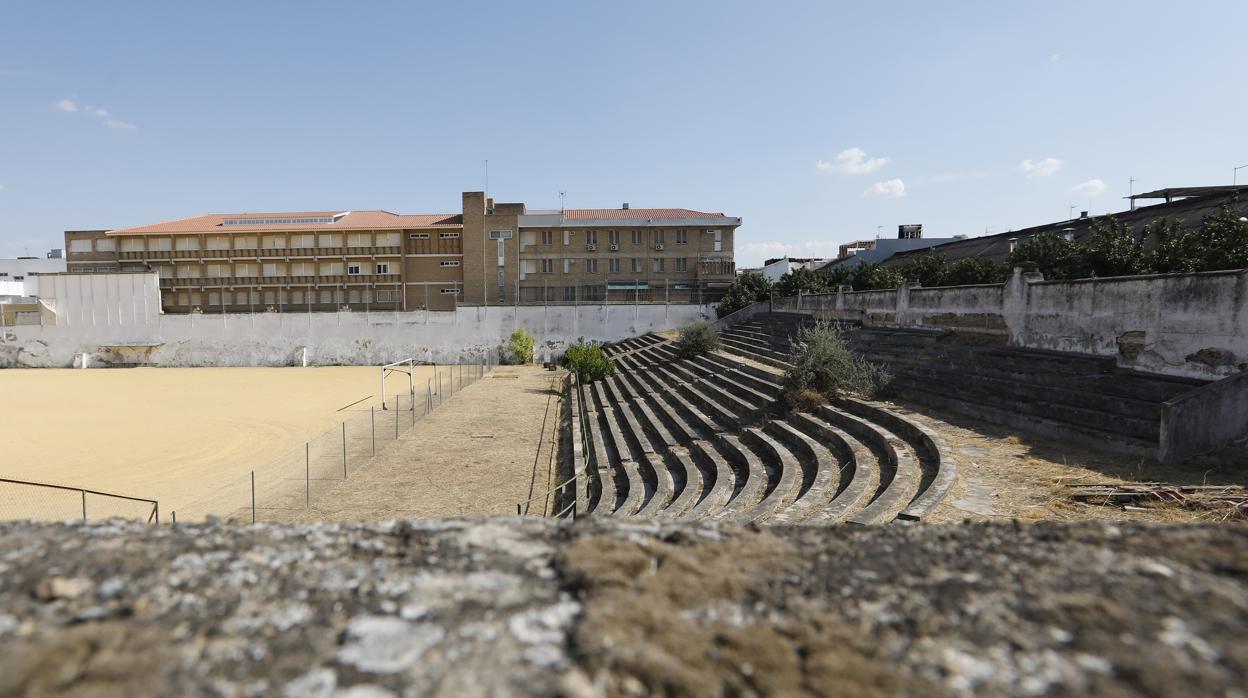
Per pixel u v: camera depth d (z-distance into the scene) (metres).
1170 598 2.73
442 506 15.02
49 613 2.63
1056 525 3.71
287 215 65.62
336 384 38.31
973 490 8.99
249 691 2.24
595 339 48.00
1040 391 13.22
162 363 47.31
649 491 14.07
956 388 15.41
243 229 60.12
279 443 22.38
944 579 3.05
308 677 2.31
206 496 16.09
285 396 33.69
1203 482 8.63
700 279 58.12
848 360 16.88
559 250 59.62
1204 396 9.66
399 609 2.76
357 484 16.86
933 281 29.77
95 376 42.28
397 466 18.67
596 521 3.87
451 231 61.06
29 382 39.31
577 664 2.41
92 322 47.47
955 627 2.62
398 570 3.13
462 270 60.78
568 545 3.41
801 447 13.96
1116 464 9.77
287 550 3.35
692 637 2.59
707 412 20.19
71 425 25.69
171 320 47.34
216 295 61.03
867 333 25.47
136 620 2.62
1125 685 2.20
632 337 47.97
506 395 32.53
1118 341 14.08
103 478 17.91
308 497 15.48
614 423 21.92
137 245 60.78
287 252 60.72
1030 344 17.22
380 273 60.78
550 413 27.56
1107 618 2.60
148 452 21.09
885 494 9.32
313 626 2.63
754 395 19.20
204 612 2.70
